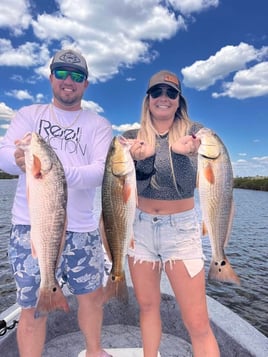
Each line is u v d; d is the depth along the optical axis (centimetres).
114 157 225
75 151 254
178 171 230
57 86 252
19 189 244
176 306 315
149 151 220
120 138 228
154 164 229
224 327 270
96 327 260
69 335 318
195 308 223
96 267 256
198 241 233
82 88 258
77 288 249
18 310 301
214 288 1061
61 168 212
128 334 320
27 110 261
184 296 226
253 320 837
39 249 206
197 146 221
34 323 236
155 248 234
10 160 232
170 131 240
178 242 229
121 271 232
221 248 234
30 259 232
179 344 303
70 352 292
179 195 232
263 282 1133
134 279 239
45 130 254
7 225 2048
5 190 6034
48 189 206
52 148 230
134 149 219
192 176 235
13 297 910
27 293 231
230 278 229
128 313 334
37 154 203
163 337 314
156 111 236
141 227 237
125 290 234
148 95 243
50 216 208
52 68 255
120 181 224
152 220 234
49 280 210
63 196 212
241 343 247
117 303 334
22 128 253
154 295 238
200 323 222
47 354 289
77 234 246
